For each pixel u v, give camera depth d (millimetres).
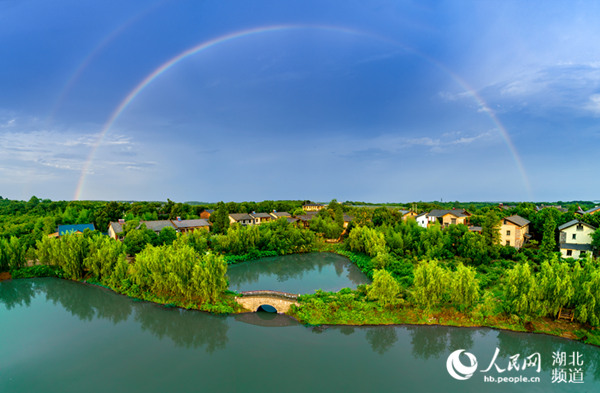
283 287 48031
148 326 36281
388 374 26516
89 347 31453
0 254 52531
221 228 88562
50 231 75250
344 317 35125
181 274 39562
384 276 35250
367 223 81625
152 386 25016
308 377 26031
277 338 32438
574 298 30672
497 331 32375
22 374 26875
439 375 26438
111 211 93562
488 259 50781
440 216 85938
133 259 58750
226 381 25562
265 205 145250
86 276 51531
